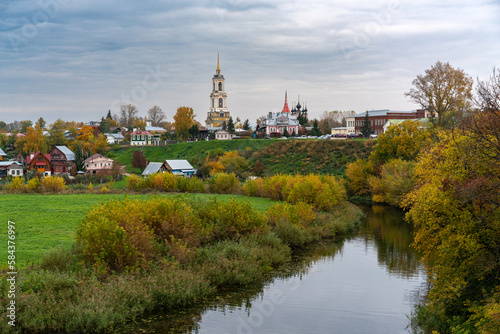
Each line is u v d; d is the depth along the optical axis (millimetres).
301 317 20406
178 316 20172
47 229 30250
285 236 34156
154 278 21141
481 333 14695
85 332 17578
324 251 33750
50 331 17359
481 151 19266
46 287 18719
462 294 19234
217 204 31125
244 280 24797
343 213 47844
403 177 58781
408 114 166875
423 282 26172
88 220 23531
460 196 19016
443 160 22516
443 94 70062
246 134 169250
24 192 54812
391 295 23781
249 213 31156
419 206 22016
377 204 64625
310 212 40344
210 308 21359
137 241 22250
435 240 22219
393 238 39125
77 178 87188
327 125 194500
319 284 25500
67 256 21672
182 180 61312
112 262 21594
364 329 19188
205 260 24766
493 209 18344
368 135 138500
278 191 54219
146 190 58125
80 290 19016
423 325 19219
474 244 18516
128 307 19375
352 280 26391
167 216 25734
